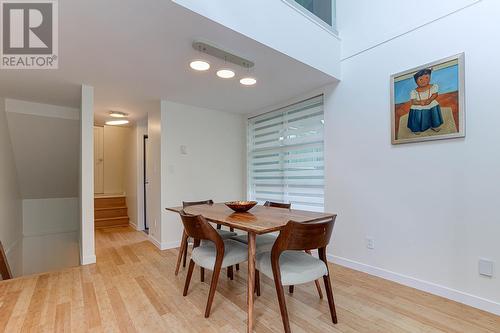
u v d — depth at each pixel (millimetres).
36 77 2873
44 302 2188
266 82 3162
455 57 2195
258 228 1702
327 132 3262
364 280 2643
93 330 1790
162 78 2980
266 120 4418
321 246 1819
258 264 1980
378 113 2742
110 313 2012
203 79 3025
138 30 2008
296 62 2619
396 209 2596
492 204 2016
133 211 5488
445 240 2262
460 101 2166
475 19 2100
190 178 4164
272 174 4293
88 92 3170
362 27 2896
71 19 1854
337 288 2459
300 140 3762
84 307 2105
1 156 3590
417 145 2447
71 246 5387
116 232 5008
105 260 3316
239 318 1942
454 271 2207
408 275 2498
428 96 2357
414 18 2467
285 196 4035
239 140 4836
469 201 2131
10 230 4043
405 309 2064
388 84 2656
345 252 3051
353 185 2975
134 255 3531
